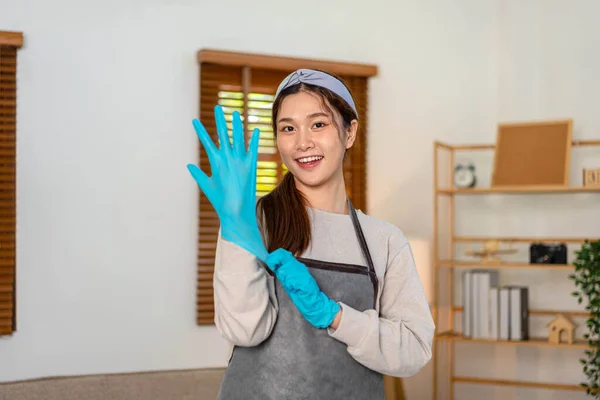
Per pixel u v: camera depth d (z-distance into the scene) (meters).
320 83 1.24
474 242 4.28
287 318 1.18
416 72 4.20
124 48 3.52
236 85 3.73
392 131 4.14
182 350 3.60
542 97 4.13
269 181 3.77
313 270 1.21
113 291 3.48
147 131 3.56
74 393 2.41
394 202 4.14
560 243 3.87
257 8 3.80
